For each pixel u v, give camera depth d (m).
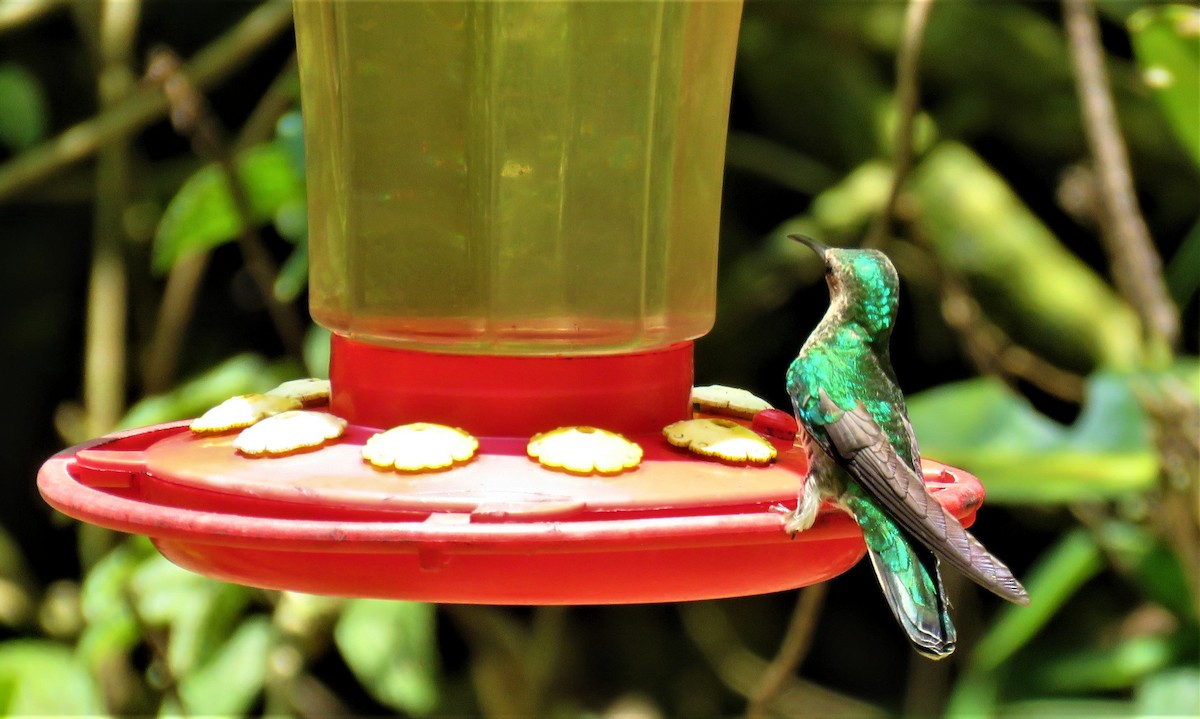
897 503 5.55
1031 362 11.19
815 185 14.95
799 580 5.58
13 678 10.08
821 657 16.25
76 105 15.12
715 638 15.98
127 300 14.57
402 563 4.97
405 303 5.63
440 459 5.07
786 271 14.66
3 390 15.02
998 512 15.86
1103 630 14.11
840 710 15.70
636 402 5.75
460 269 5.60
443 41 5.55
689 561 5.11
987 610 15.66
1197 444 9.39
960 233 13.82
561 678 15.62
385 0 5.56
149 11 15.12
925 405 10.30
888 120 14.52
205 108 11.56
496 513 4.66
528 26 5.54
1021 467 10.15
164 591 9.99
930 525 5.38
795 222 14.73
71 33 15.16
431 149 5.60
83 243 15.31
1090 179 10.37
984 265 13.75
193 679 10.16
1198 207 14.82
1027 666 13.67
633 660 15.95
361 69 5.62
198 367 14.57
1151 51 8.73
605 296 5.66
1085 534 12.15
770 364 15.33
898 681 16.19
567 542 4.55
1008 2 14.73
